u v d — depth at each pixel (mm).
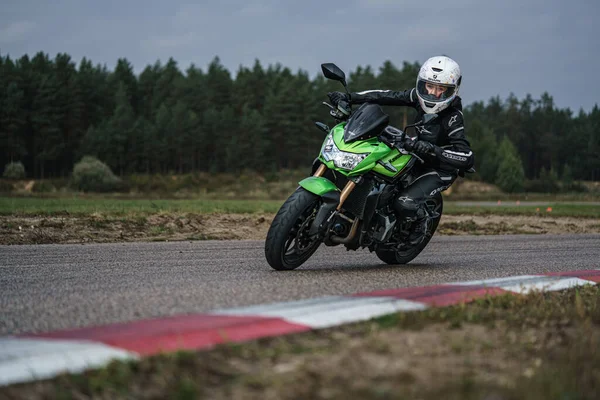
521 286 4453
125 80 133250
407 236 6098
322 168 5457
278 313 3410
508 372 2594
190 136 111312
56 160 111062
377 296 4098
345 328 3213
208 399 2223
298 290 4453
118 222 9844
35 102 105625
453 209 20734
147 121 114562
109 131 109375
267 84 131125
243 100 126688
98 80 128750
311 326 3174
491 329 3346
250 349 2768
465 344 2977
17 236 8266
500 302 4016
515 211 19453
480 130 116688
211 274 5234
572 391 2346
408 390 2297
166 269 5547
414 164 6031
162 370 2455
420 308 3760
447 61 5770
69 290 4379
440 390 2307
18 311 3670
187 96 124062
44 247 7152
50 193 63688
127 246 7430
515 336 3223
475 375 2529
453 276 5594
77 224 9438
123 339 2871
